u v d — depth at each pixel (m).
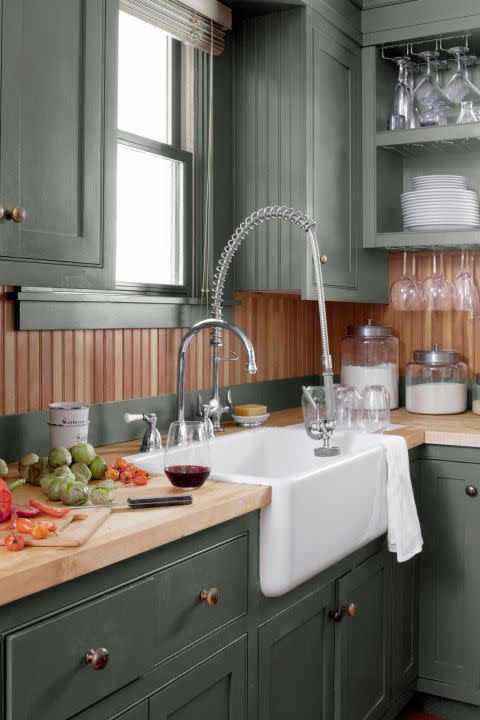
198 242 2.63
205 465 1.64
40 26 1.53
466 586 2.65
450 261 3.23
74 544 1.21
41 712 1.15
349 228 2.93
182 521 1.42
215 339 2.41
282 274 2.66
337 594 2.07
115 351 2.28
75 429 1.87
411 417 2.98
